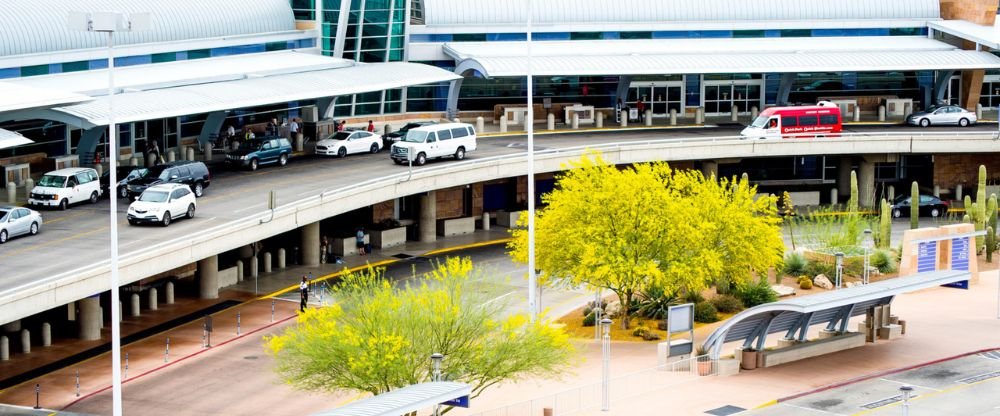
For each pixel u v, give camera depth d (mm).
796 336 70188
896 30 125875
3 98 81438
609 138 110188
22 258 71500
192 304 79375
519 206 105438
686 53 117500
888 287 68625
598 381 64312
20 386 64625
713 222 74250
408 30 114938
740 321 65062
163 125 101625
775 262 76500
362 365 54688
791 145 107500
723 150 106562
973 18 124250
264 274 86625
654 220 71938
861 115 124688
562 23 119312
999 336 72000
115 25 57344
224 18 107438
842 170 113312
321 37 113938
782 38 123688
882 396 62031
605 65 112188
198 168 87750
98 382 65500
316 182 91375
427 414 59500
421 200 96875
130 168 88188
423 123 107312
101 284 67438
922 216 106375
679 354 66062
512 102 118938
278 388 65250
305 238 88812
